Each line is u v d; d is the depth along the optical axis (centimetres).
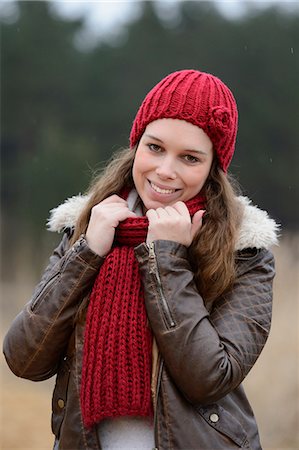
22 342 312
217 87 323
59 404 316
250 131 3180
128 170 338
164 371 301
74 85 3250
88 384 302
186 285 302
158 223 309
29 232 2911
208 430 301
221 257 310
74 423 308
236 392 318
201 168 319
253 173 3131
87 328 306
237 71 3294
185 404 300
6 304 1652
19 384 1038
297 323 934
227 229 315
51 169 2998
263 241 315
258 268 317
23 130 3188
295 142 3192
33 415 882
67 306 309
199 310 299
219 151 324
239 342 302
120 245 319
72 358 313
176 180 317
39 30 3259
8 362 320
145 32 3350
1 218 2970
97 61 3269
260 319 308
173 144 315
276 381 865
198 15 3416
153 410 305
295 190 3100
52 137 3103
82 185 2988
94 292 308
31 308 313
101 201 333
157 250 305
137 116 333
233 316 307
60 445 313
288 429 815
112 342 302
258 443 315
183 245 310
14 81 3189
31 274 2056
